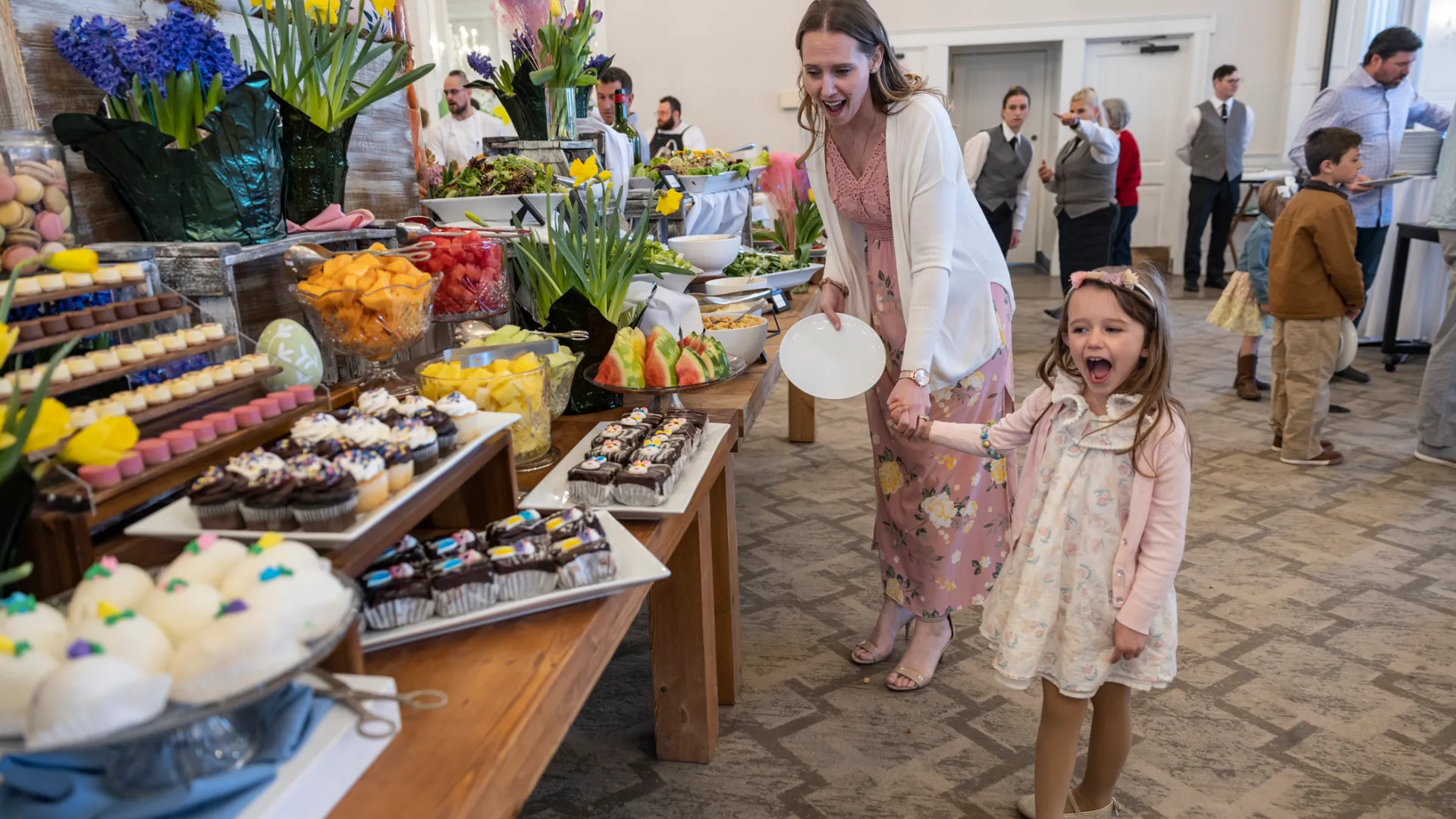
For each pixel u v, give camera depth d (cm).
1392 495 324
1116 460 141
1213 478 344
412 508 100
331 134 156
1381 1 703
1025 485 153
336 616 74
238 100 130
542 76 228
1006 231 642
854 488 351
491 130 493
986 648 234
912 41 819
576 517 113
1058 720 150
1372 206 460
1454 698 205
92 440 87
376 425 109
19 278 101
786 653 233
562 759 193
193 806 66
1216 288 745
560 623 102
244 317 152
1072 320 142
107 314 104
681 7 824
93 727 61
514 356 154
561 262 182
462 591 100
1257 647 228
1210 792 177
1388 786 177
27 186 108
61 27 128
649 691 220
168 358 109
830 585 271
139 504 94
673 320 196
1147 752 188
